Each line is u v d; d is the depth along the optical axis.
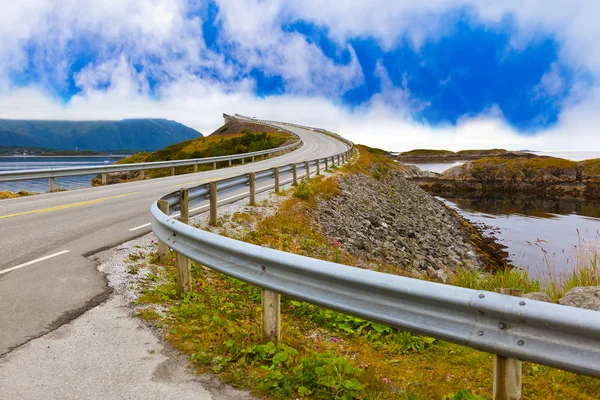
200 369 3.45
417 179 70.25
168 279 5.99
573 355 2.21
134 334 4.09
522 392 3.33
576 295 4.98
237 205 13.34
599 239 25.00
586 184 61.22
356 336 4.75
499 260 19.84
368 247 14.40
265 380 3.24
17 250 7.22
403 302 2.87
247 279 3.88
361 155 52.69
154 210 6.23
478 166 69.19
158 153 81.75
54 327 4.20
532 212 40.38
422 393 3.18
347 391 3.09
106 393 3.07
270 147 65.81
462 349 4.43
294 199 16.03
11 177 14.85
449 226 28.81
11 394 3.03
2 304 4.79
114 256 6.94
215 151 72.88
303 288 3.45
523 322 2.37
